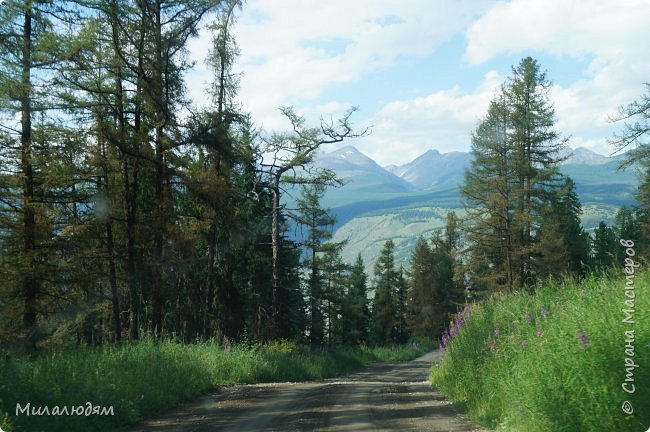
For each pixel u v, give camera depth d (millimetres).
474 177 45125
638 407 6676
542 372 7977
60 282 23297
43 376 10148
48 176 22531
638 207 39969
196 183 25203
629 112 31672
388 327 94312
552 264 41250
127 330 27797
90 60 22703
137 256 26844
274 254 35656
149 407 11430
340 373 31922
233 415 10930
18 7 21672
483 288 50250
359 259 97125
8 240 22609
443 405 11711
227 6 27438
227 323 40125
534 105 44188
